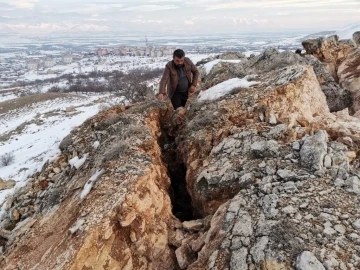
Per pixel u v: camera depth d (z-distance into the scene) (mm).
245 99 3727
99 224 2529
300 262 1931
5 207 4312
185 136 3688
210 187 2896
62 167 4215
